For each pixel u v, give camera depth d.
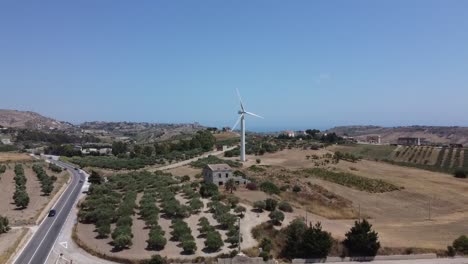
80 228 103.38
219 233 92.44
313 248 84.19
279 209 114.00
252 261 79.69
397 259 85.56
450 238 97.38
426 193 148.62
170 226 100.81
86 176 194.50
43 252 86.81
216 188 129.88
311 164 190.88
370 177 169.62
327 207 126.00
